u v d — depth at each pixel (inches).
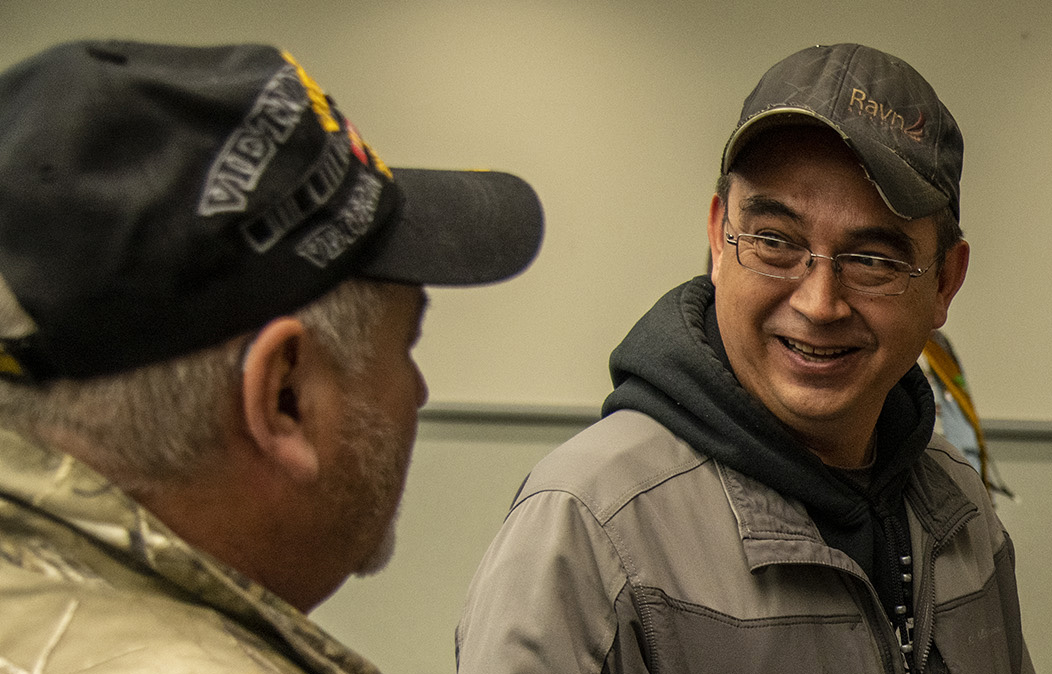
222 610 18.4
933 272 37.3
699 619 34.7
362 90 124.2
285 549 20.4
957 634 39.1
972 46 120.2
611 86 123.5
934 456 45.4
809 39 121.7
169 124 17.7
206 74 19.1
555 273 125.9
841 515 37.6
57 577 17.1
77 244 16.8
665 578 34.9
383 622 122.4
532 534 35.4
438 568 124.5
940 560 40.3
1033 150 120.8
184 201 17.3
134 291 17.0
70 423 17.8
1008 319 122.6
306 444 19.6
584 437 39.1
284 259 18.7
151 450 18.0
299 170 19.0
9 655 15.8
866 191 34.6
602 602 34.3
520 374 127.0
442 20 123.1
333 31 123.3
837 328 36.2
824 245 35.4
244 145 18.2
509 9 122.9
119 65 18.5
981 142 121.1
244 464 19.1
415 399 23.0
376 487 21.8
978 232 122.0
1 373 17.8
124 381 17.7
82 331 17.1
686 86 123.2
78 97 17.3
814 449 39.4
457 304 126.3
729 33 122.3
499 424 126.8
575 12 122.7
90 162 17.1
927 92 36.6
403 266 21.7
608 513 35.2
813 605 35.6
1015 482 123.0
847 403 37.1
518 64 123.4
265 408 18.6
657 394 39.6
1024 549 121.9
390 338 21.9
